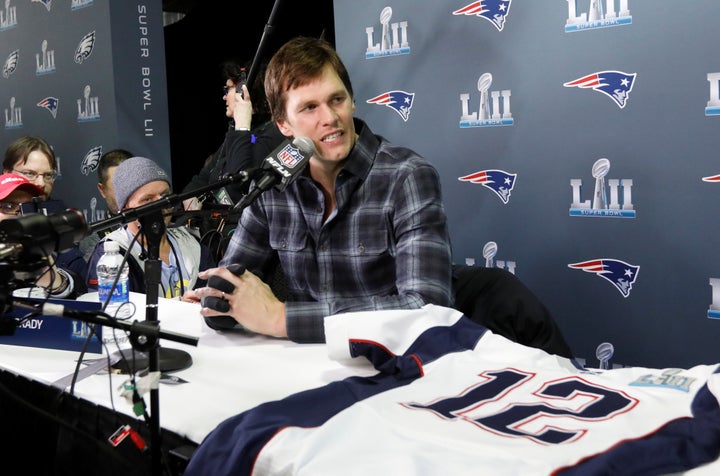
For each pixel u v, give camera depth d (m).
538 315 1.77
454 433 1.02
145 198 2.31
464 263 2.92
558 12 2.54
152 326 1.05
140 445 1.16
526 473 0.90
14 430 1.51
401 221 1.74
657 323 2.48
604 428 1.02
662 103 2.37
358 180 1.77
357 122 1.82
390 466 0.94
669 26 2.33
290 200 1.86
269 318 1.62
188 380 1.41
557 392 1.18
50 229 1.01
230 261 1.96
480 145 2.80
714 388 1.08
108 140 4.39
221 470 1.05
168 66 5.82
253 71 3.09
